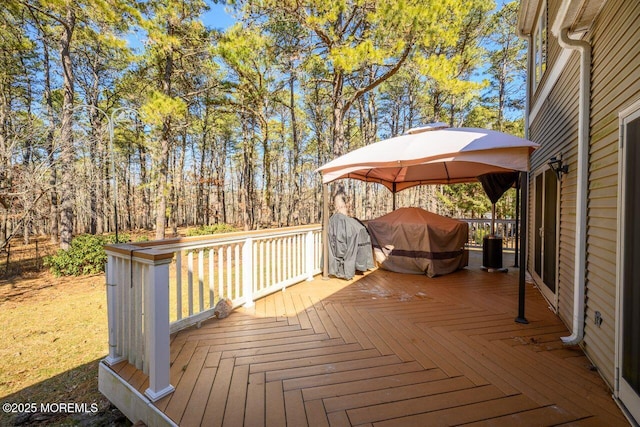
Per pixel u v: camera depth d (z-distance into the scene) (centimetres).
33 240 1406
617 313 198
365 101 1784
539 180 475
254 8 708
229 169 2512
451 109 1433
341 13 685
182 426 169
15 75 1126
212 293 341
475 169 657
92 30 859
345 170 487
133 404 201
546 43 466
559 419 176
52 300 587
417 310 369
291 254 487
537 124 530
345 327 315
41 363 362
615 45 219
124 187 1816
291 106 1577
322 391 202
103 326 468
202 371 228
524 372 227
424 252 545
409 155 390
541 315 352
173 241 288
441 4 571
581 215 270
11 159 650
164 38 828
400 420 174
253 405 187
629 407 180
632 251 184
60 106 1283
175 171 1605
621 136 202
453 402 191
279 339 285
